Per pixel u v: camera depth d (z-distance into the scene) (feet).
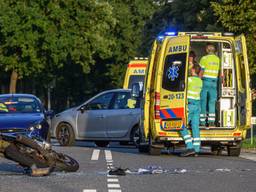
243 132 118.93
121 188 76.28
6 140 85.25
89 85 432.66
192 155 117.08
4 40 316.60
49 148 87.51
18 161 85.97
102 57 334.24
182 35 116.47
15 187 76.74
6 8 309.01
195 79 115.44
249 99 118.83
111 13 332.60
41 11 312.29
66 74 407.44
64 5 315.78
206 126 119.14
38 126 119.65
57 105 459.32
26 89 412.16
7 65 318.65
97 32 329.11
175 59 116.26
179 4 305.12
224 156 120.16
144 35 402.72
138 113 146.20
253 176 87.71
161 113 116.98
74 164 90.43
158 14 375.25
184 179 84.33
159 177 85.92
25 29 309.22
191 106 115.24
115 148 146.61
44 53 318.65
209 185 79.36
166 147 122.52
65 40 314.14
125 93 150.41
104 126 149.89
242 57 119.44
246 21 181.78
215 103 120.06
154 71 119.34
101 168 95.86
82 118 152.35
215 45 121.70
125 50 408.26
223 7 185.78
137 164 102.01
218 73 120.57
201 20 276.00
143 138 123.24
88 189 75.36
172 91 116.06
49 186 77.56
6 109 131.95
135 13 421.59
